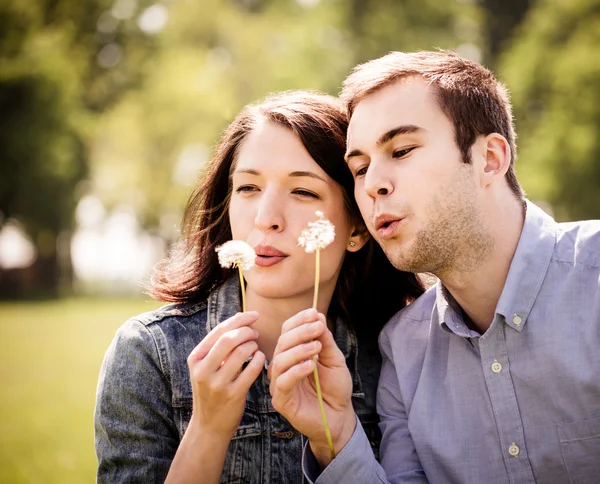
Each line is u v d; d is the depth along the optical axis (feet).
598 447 6.19
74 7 96.58
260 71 94.12
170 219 101.24
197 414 5.80
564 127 70.90
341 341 7.57
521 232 6.65
